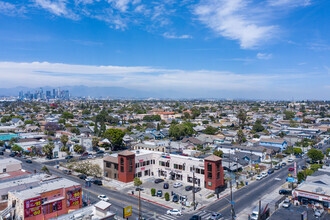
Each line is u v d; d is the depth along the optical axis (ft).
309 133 510.99
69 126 559.79
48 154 321.11
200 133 535.19
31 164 291.17
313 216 143.54
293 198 174.40
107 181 231.09
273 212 150.30
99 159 286.66
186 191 202.69
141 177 242.17
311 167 245.45
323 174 204.54
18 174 186.09
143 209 164.96
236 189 208.95
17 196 133.90
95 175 242.58
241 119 647.97
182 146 387.34
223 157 301.84
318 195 155.74
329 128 568.41
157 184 222.28
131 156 229.04
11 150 354.54
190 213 159.22
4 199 142.92
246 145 395.96
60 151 344.90
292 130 552.00
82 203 171.42
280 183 224.74
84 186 214.28
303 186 173.68
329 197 151.12
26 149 347.77
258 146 362.94
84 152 354.74
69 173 250.16
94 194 193.47
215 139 447.83
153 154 256.11
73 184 155.84
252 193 197.98
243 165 286.05
